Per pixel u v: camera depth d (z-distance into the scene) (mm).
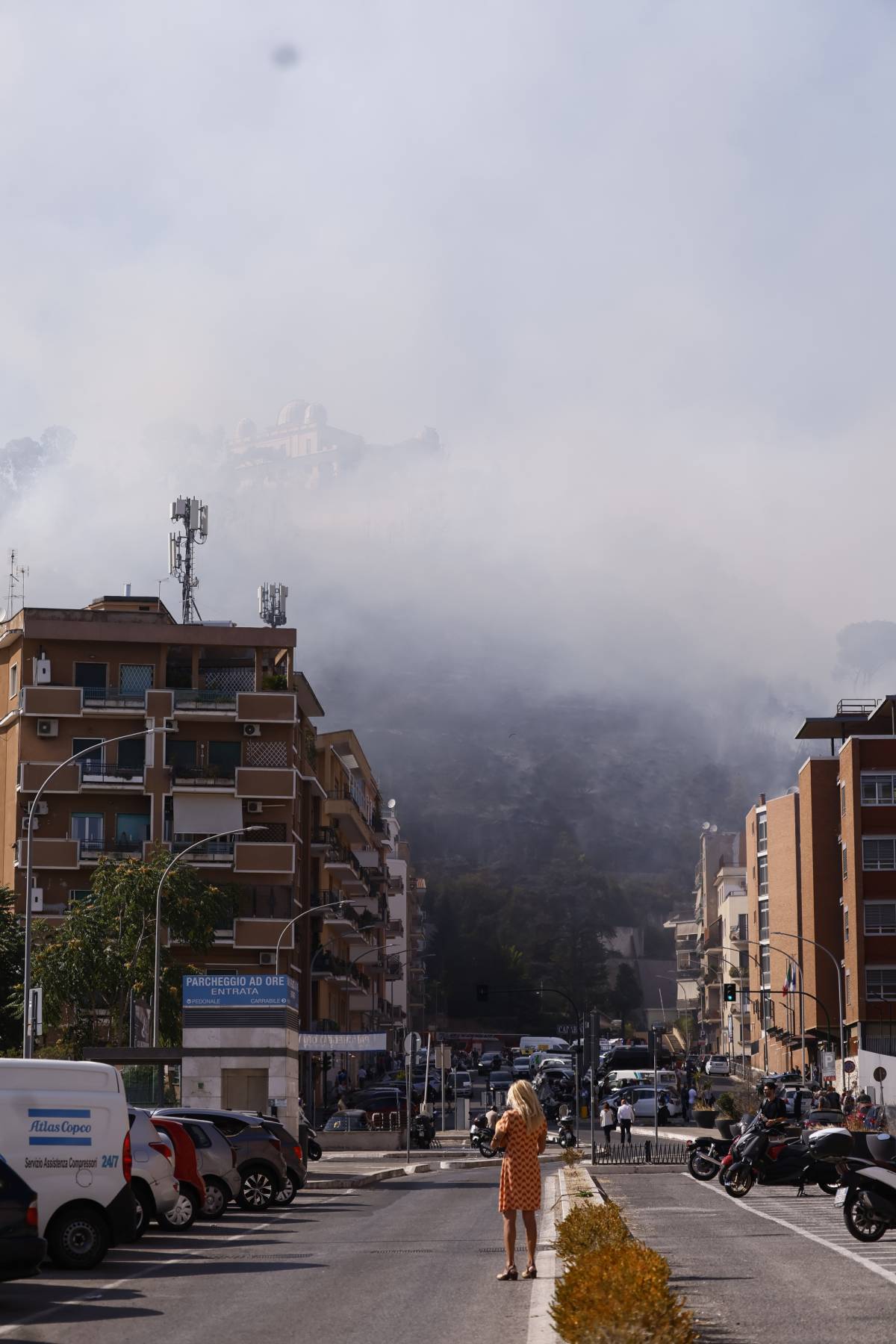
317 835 101188
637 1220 29219
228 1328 16234
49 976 67875
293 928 83875
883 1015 101062
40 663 82250
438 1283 19984
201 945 70688
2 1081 21812
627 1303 12180
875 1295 17875
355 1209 36531
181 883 70062
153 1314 17531
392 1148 69625
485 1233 28844
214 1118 35750
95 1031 70000
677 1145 67562
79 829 81625
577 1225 19750
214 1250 25562
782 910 129625
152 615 84938
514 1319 16203
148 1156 27297
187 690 83875
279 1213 34719
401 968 157625
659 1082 114812
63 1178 21984
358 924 112188
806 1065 113812
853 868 103375
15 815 81312
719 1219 29625
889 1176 24594
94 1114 22297
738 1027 176875
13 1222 17609
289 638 85000
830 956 104375
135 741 82938
